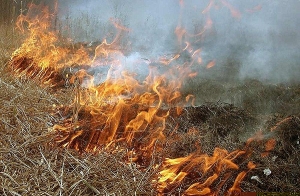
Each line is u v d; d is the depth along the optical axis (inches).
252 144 150.4
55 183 119.3
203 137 152.4
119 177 124.6
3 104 152.5
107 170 128.5
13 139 137.3
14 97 158.4
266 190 134.8
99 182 121.3
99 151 138.9
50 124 151.0
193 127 158.9
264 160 144.1
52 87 193.3
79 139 147.6
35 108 156.0
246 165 141.9
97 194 117.6
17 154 130.6
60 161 131.4
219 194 130.6
